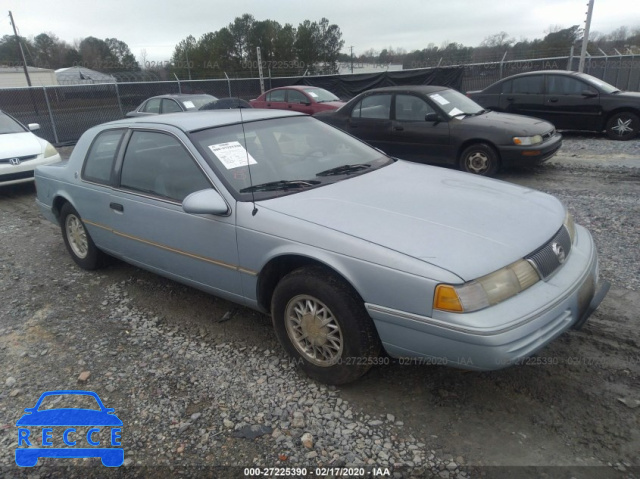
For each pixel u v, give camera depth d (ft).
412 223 9.00
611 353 10.15
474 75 59.67
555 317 8.19
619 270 13.82
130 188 12.87
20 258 17.89
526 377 9.61
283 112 14.05
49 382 10.38
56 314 13.39
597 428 8.23
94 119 56.13
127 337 12.04
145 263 13.26
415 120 26.94
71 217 16.12
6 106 53.26
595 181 24.21
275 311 10.03
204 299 13.85
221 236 10.57
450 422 8.63
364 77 65.67
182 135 11.71
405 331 8.21
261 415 9.04
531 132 24.40
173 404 9.48
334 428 8.63
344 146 13.38
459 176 12.03
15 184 29.27
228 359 10.87
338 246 8.77
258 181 11.00
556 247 9.00
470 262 7.93
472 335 7.50
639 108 33.37
